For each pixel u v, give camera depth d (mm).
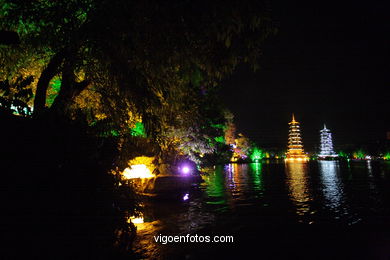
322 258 7316
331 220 11141
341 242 8422
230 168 59125
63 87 5434
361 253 7621
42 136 3467
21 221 3131
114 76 5480
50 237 3258
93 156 3822
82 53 5457
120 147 4832
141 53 5047
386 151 109750
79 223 3525
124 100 5809
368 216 11852
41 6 5484
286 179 31094
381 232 9469
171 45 5055
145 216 11406
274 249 7848
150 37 4922
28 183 3252
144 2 4543
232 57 5363
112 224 3922
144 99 5484
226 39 4867
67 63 5320
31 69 7383
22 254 3064
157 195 14109
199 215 11914
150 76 5527
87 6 5094
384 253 7594
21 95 3875
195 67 5781
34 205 3229
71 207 3477
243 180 29906
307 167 63562
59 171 3488
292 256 7434
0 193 3086
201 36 5078
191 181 19250
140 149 6156
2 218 3047
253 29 4992
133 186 4402
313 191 20328
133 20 4680
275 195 18188
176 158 20359
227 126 31938
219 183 26391
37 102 5094
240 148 105000
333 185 24500
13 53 6062
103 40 4918
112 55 5098
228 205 14336
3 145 3219
